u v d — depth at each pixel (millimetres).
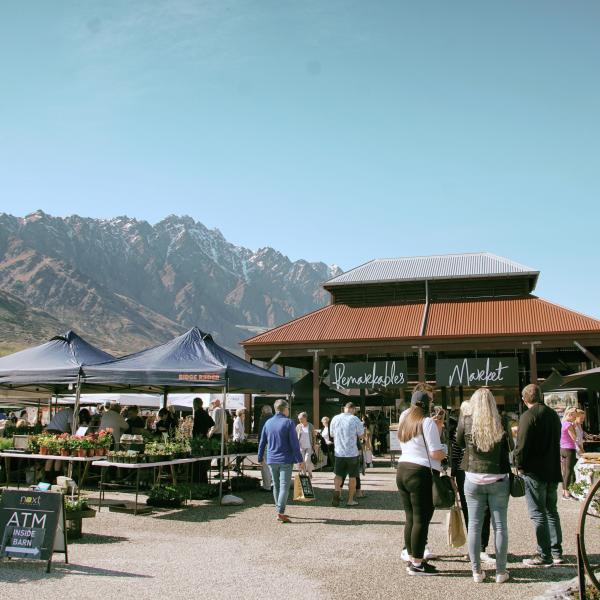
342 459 13703
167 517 12000
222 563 8234
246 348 37188
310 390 35781
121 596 6633
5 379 15703
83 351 17453
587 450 21109
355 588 7047
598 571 7551
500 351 41625
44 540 7777
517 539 9781
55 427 16656
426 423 7664
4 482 15906
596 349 39000
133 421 18641
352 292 41688
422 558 7609
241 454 16422
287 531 10641
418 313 38469
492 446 7230
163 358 15602
